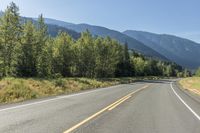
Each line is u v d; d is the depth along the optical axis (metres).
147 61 166.88
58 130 9.89
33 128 10.14
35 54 58.78
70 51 73.81
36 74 59.44
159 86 52.91
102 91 33.53
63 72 74.12
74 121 11.87
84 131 9.87
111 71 91.25
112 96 26.31
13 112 13.98
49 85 31.86
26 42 56.53
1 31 50.00
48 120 11.93
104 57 84.94
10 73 52.53
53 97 23.38
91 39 77.75
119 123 11.80
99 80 61.62
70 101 20.42
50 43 67.25
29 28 56.97
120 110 16.22
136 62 140.12
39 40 59.19
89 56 77.25
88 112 14.84
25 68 57.16
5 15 50.03
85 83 46.84
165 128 11.05
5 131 9.56
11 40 50.66
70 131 9.78
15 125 10.64
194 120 13.42
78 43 76.50
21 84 26.25
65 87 35.25
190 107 19.22
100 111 15.38
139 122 12.24
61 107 16.61
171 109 17.59
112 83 59.84
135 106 18.56
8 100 19.98
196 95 33.81
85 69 78.00
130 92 33.06
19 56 55.94
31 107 16.16
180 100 24.77
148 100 23.50
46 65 63.75
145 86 50.41
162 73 196.50
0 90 21.94
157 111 16.31
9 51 50.84
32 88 26.72
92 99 22.59
